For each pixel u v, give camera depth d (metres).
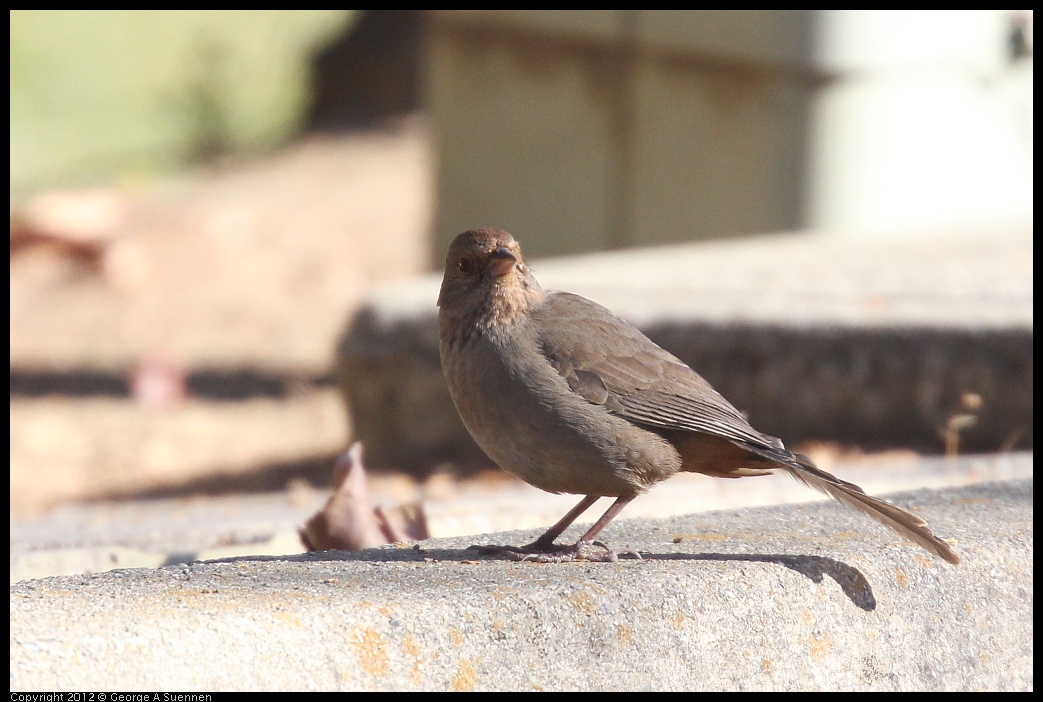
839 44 15.82
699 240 16.81
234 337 20.31
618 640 5.18
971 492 7.18
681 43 16.64
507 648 5.00
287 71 31.91
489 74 18.42
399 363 12.66
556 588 5.16
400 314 12.70
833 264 13.91
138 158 29.58
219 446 15.03
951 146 16.52
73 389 17.73
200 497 12.74
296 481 13.29
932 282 12.89
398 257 23.80
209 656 4.57
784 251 14.86
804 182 16.08
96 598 4.96
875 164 16.12
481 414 6.89
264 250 24.52
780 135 16.05
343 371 12.94
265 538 8.57
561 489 6.95
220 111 30.64
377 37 34.75
